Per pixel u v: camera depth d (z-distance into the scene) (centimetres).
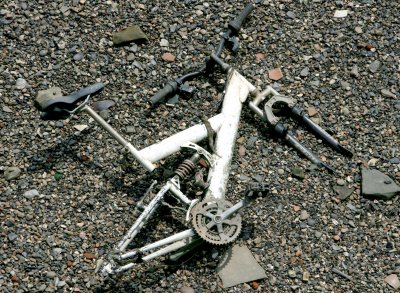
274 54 499
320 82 491
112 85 484
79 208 449
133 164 460
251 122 478
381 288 440
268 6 514
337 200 459
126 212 449
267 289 436
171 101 479
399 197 461
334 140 471
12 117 471
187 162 441
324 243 448
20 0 505
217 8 511
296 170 464
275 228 450
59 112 443
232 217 435
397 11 517
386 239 451
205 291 434
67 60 489
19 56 489
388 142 476
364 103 487
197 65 492
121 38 495
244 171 463
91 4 508
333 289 438
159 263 437
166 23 504
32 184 454
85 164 460
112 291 431
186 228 446
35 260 436
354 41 505
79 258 438
